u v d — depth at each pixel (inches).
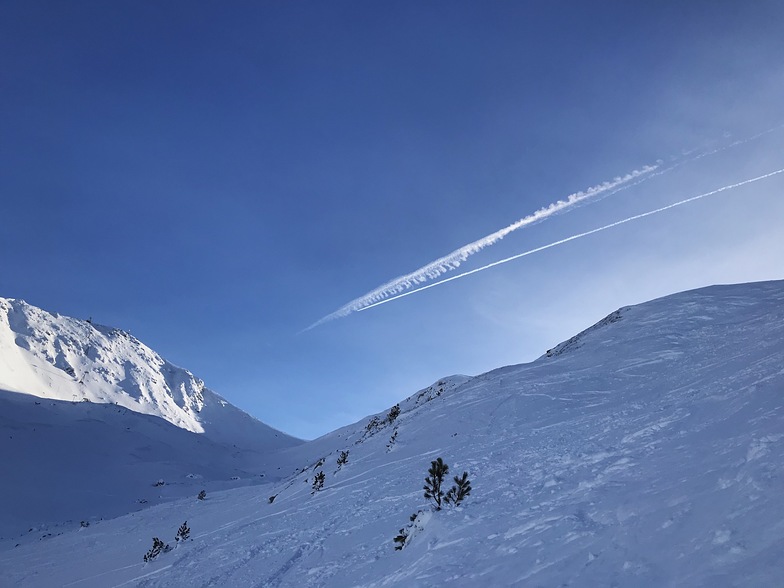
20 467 3051.2
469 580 283.6
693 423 430.3
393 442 1163.9
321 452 5398.6
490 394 1186.6
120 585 705.0
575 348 1424.7
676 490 280.2
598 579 217.0
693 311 1269.7
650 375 905.5
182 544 908.0
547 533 306.8
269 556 614.9
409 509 600.1
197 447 5255.9
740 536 197.2
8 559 1247.5
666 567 202.1
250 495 1502.2
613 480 358.0
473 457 706.8
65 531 1788.9
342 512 714.8
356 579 412.2
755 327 916.6
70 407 5022.1
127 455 3929.6
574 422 725.9
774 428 298.5
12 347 7549.2
